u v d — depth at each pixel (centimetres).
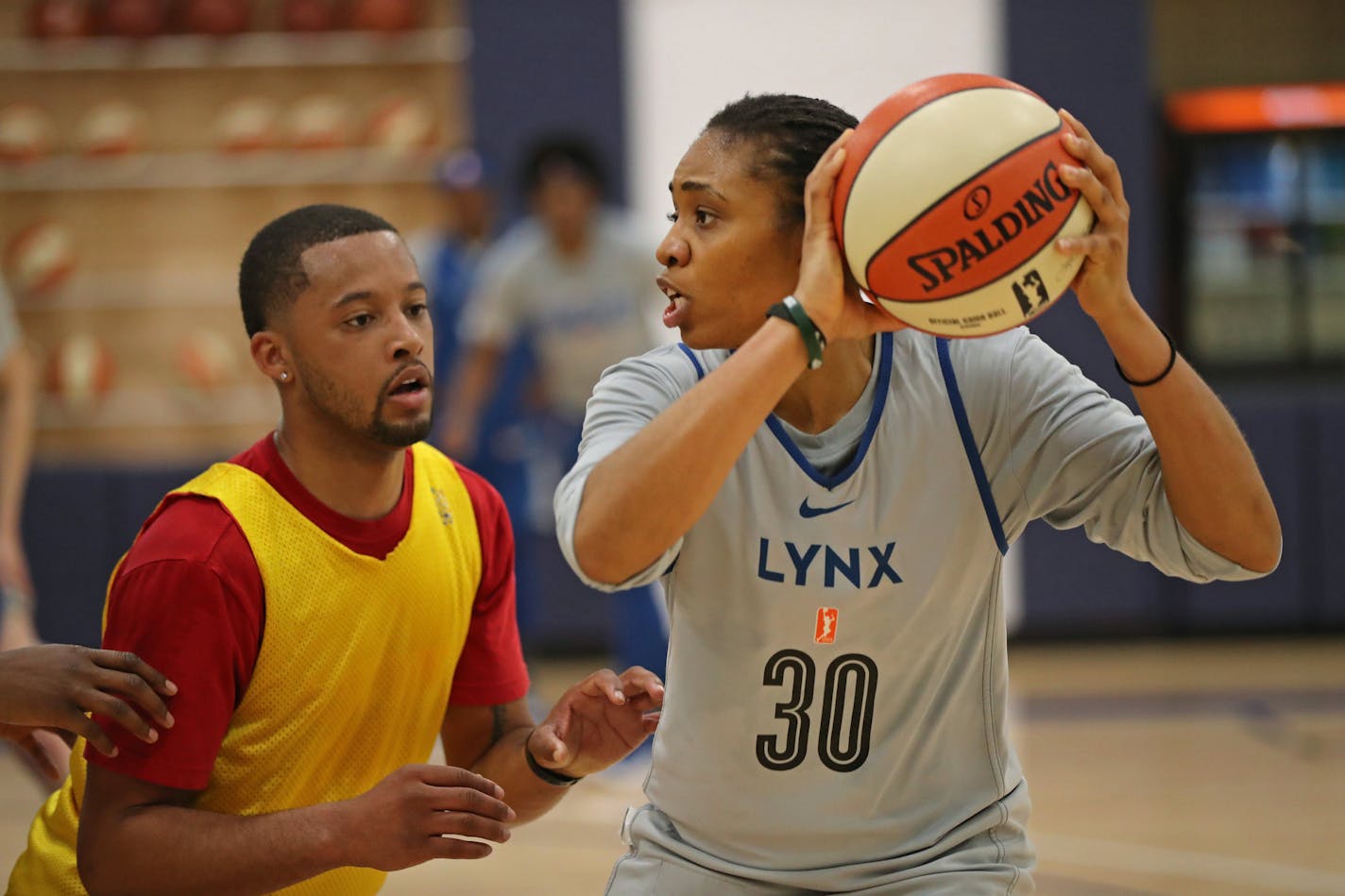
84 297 2150
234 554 584
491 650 676
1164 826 1280
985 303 515
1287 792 1381
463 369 1833
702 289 555
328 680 605
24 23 2159
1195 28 2212
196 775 573
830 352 573
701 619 588
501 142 2114
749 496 573
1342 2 2195
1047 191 510
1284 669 1938
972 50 2114
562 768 621
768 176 543
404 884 1177
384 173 2148
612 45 2103
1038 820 1306
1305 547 2084
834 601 570
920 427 579
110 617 587
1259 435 2081
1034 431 585
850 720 580
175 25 2127
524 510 1777
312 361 588
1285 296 2147
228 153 2117
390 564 613
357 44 2127
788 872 584
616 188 2119
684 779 596
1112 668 1977
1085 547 2098
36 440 2159
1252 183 2141
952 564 580
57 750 732
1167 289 2164
